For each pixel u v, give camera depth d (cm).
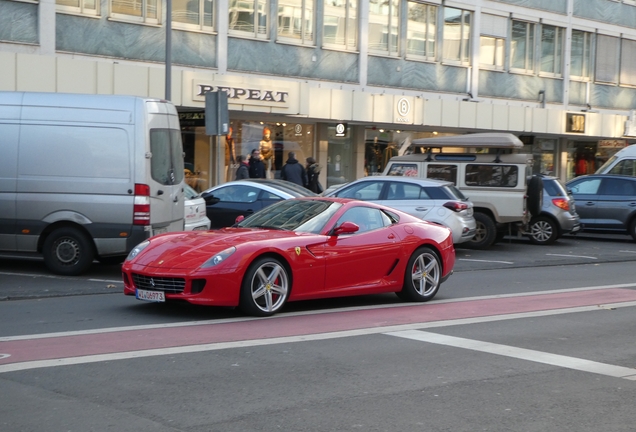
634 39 3631
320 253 960
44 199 1212
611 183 2209
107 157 1211
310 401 598
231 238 937
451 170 1881
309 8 2453
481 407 596
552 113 3070
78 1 1961
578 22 3350
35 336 796
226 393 613
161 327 853
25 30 1870
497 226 1891
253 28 2312
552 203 2044
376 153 2772
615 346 828
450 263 1116
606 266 1636
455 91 2898
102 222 1209
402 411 580
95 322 877
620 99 3606
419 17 2767
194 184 2253
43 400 582
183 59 2161
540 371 711
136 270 904
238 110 2136
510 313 1011
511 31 3094
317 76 2478
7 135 1219
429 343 815
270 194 1602
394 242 1036
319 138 2573
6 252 1247
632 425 563
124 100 1226
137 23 2066
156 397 596
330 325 892
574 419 573
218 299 880
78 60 1833
